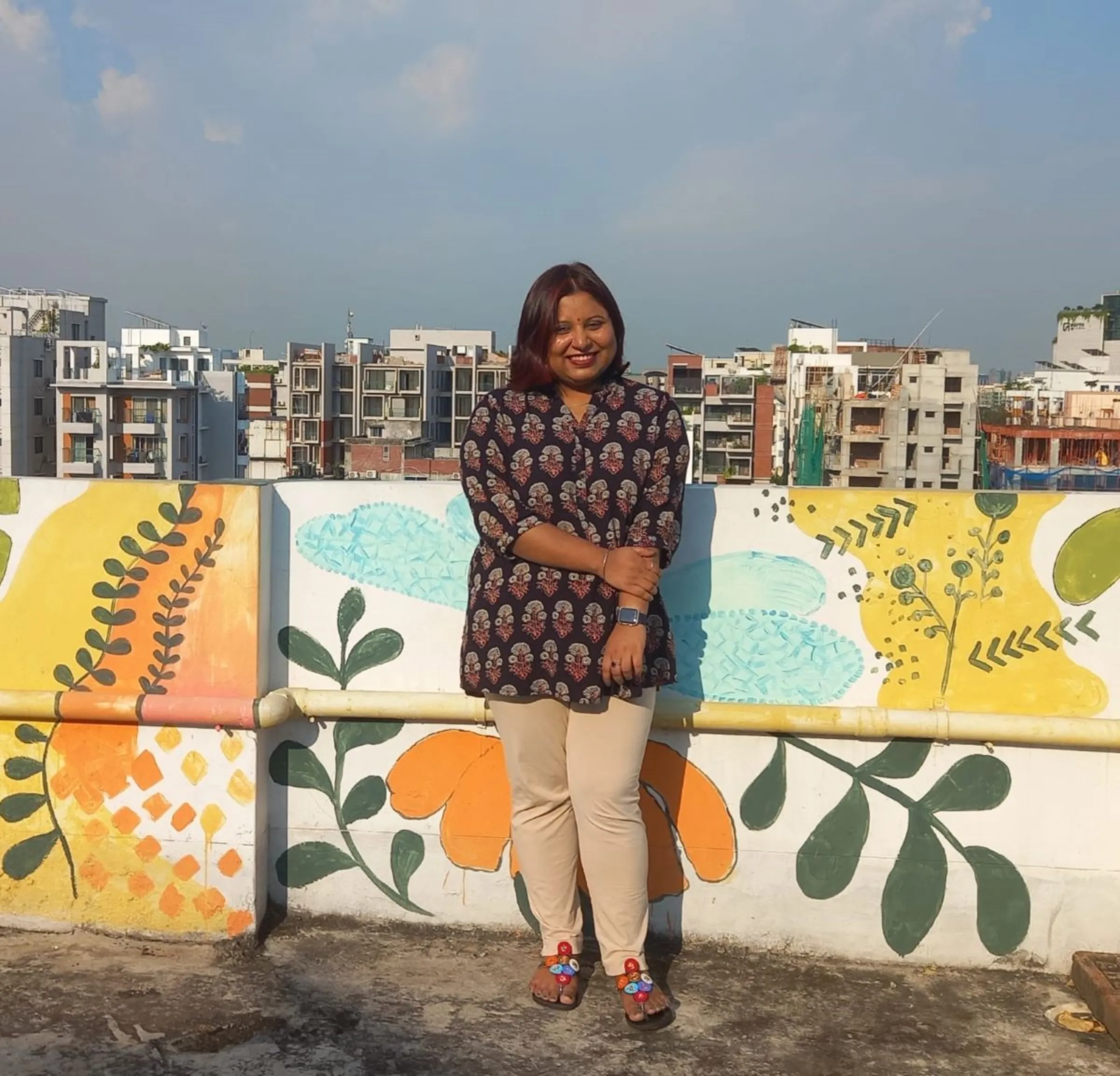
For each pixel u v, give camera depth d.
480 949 2.96
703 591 2.92
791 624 2.90
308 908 3.07
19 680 2.99
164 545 2.94
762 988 2.81
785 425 89.38
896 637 2.88
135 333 135.00
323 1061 2.47
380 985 2.79
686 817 2.93
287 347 97.19
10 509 2.97
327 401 98.38
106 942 2.98
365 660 3.00
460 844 3.01
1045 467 62.03
